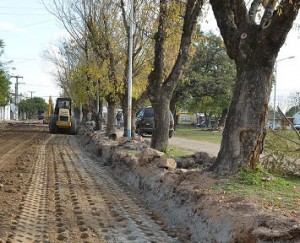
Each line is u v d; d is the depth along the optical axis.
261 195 7.43
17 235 6.86
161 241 6.82
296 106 35.41
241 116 8.98
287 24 8.33
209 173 9.21
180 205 8.10
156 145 15.09
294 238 5.12
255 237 5.39
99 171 14.66
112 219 8.09
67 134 37.09
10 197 9.58
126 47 22.92
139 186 11.23
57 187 11.10
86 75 30.86
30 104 123.62
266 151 10.94
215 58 43.69
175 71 14.79
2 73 42.38
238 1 8.97
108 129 25.12
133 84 22.80
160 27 14.97
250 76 8.92
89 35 24.61
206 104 50.28
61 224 7.61
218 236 6.23
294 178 10.49
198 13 14.05
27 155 18.41
